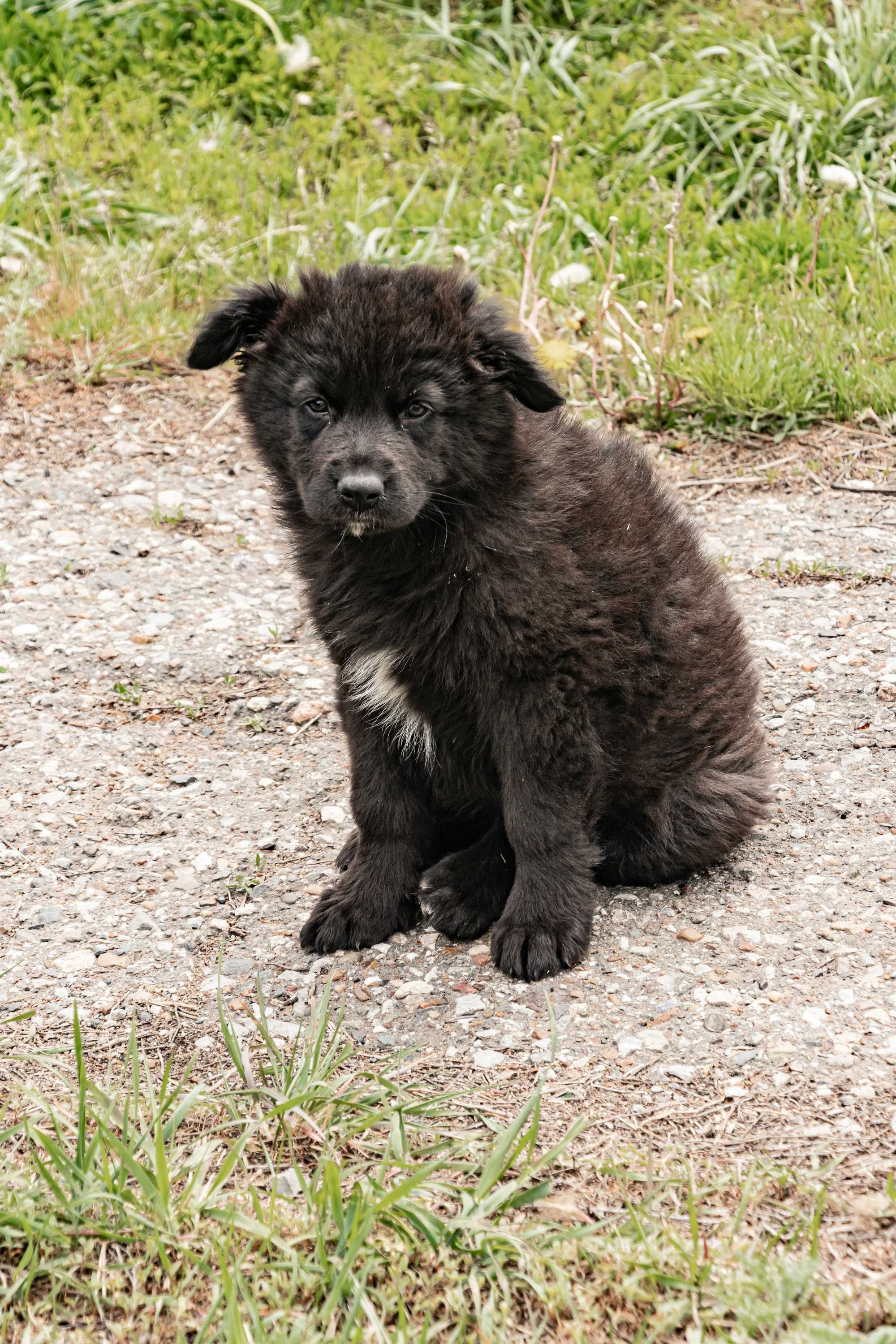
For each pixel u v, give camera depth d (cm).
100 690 697
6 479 887
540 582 482
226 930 528
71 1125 410
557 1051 444
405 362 499
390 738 529
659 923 516
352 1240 346
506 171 1213
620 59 1289
